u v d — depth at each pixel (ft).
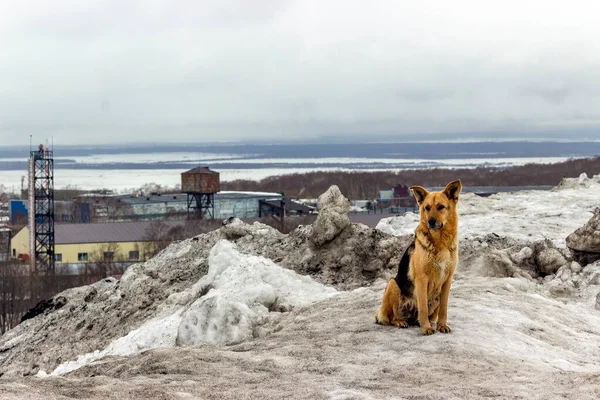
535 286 61.57
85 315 76.84
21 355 73.67
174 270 80.53
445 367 37.55
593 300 60.75
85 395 32.48
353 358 39.86
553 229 89.71
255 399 33.04
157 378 37.52
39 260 282.56
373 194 622.95
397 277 45.03
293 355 41.24
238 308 53.01
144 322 68.08
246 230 86.43
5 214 534.78
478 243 71.82
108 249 296.10
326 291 63.57
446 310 43.55
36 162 301.63
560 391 32.81
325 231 75.66
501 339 42.63
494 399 32.07
